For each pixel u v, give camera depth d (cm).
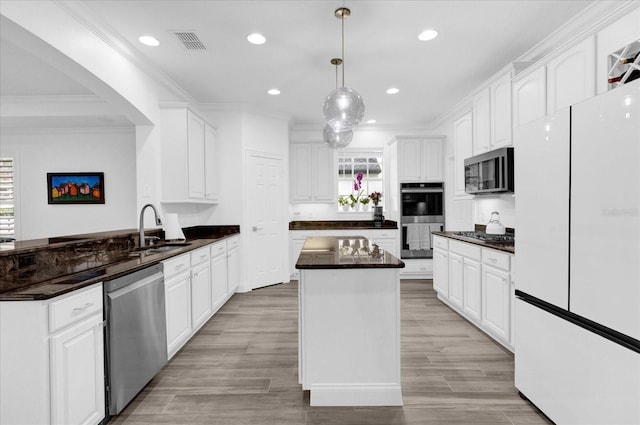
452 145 502
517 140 202
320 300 199
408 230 527
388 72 355
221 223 463
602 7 231
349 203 589
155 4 231
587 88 216
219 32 271
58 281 165
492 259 279
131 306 195
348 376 200
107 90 281
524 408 194
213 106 455
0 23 187
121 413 191
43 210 505
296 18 251
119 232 297
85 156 504
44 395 141
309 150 560
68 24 226
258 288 482
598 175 142
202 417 187
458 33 275
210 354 269
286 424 181
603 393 141
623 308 132
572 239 158
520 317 201
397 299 199
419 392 211
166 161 365
